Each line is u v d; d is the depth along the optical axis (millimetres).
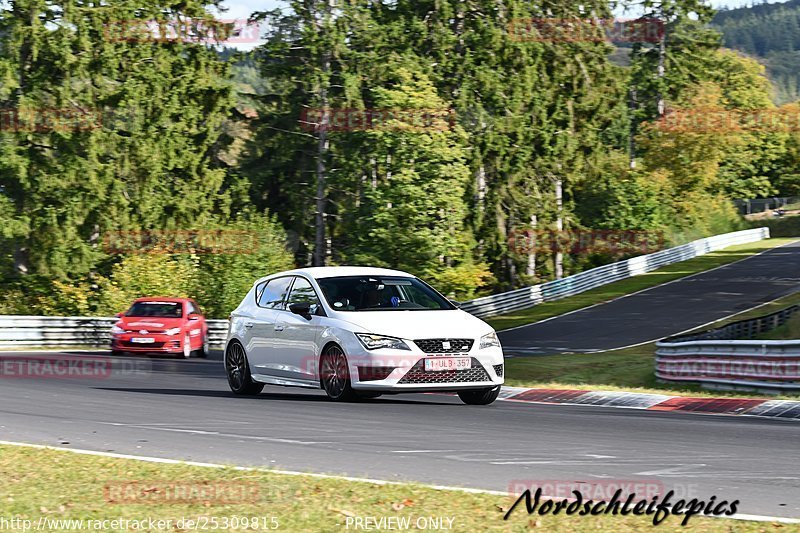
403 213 103125
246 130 137125
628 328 82688
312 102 123500
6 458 18047
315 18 123812
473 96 120875
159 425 22656
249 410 25328
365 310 27125
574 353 66188
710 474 16234
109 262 110375
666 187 164750
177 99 118125
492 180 124562
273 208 135375
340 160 118312
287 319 28266
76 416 24500
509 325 90875
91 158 105500
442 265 105812
